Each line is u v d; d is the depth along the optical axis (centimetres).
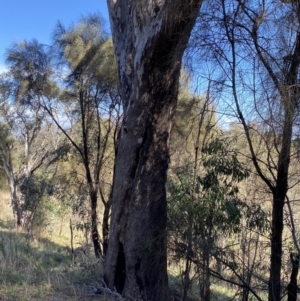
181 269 734
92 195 1236
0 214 2189
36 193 1580
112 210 703
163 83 666
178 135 816
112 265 691
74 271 827
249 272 652
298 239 655
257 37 558
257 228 654
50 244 1441
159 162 677
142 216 666
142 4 671
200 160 680
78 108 1326
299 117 521
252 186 678
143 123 673
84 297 646
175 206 680
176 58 632
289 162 589
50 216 1666
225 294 848
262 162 624
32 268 784
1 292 605
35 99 1470
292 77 538
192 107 697
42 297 608
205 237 652
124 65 710
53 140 1956
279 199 625
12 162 2161
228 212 620
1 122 1806
